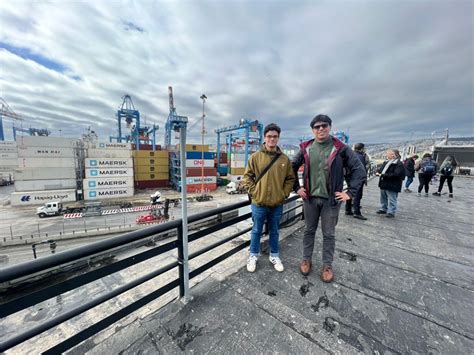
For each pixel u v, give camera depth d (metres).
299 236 3.04
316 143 1.98
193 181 27.92
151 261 7.01
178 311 1.56
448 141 20.20
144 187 30.03
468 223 3.69
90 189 22.80
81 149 22.88
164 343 1.30
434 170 6.39
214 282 1.92
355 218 3.96
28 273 0.92
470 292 1.81
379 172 4.17
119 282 6.20
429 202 5.48
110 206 19.64
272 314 1.54
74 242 12.70
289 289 1.83
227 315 1.53
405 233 3.20
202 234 1.85
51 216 16.88
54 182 21.73
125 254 6.23
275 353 1.24
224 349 1.26
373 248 2.67
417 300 1.71
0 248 11.73
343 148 1.89
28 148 20.73
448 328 1.42
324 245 1.99
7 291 3.47
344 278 2.01
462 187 8.90
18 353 3.91
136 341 1.31
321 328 1.42
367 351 1.25
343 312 1.57
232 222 2.23
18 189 20.38
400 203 5.34
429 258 2.42
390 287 1.87
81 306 1.16
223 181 34.41
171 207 19.34
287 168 2.02
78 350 1.50
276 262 2.15
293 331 1.39
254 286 1.87
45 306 5.54
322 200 1.95
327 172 1.90
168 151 31.08
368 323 1.46
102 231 13.69
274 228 2.16
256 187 1.98
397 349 1.27
